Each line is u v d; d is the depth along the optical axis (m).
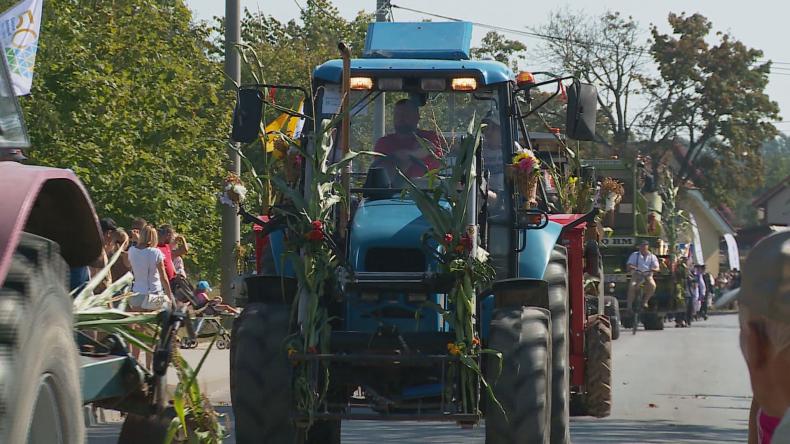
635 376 61.31
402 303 27.61
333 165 28.17
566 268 32.62
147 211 73.62
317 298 27.50
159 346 19.67
